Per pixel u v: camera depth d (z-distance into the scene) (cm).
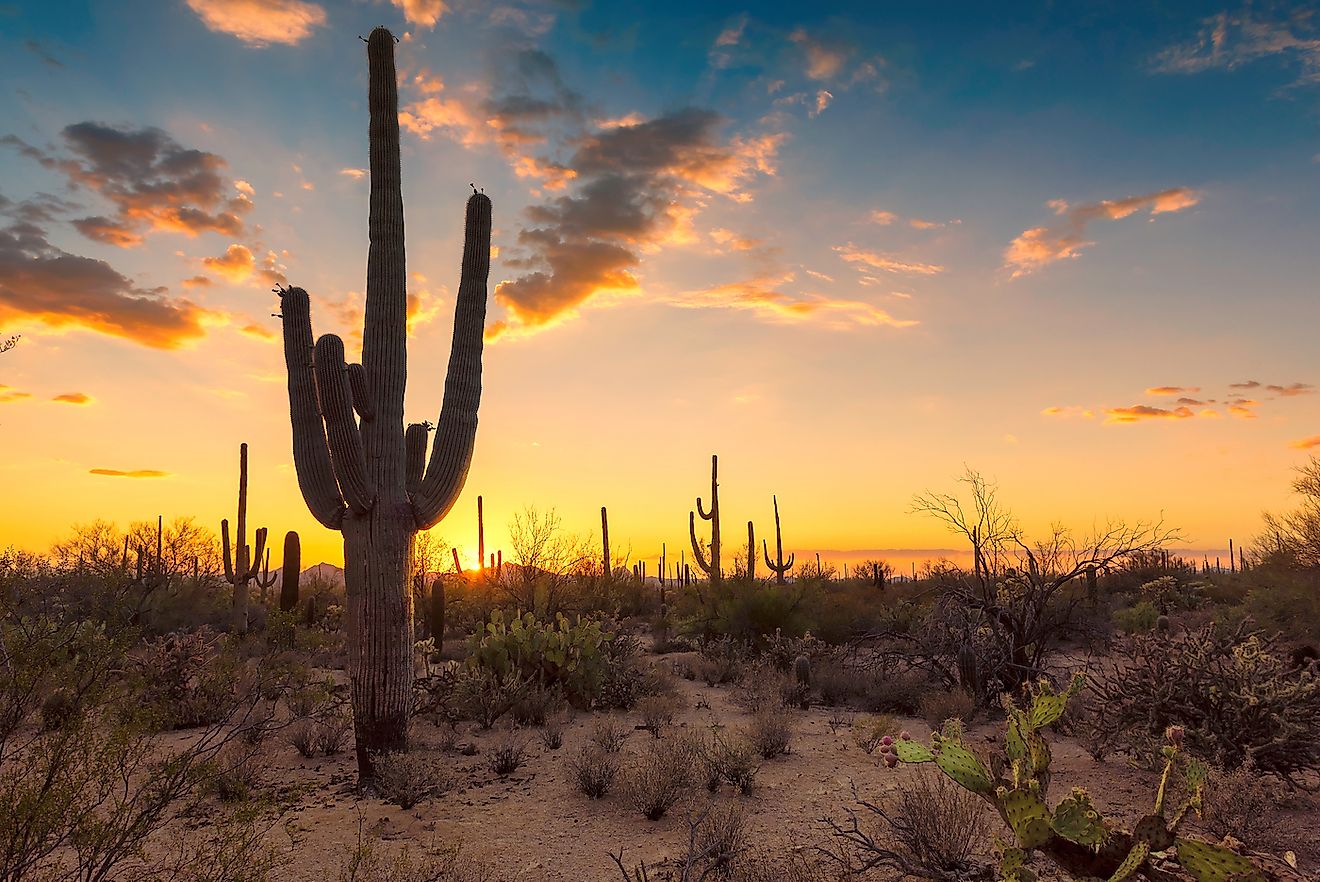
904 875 498
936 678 1206
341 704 973
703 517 2872
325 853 579
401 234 914
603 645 1320
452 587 2378
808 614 1761
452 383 927
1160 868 340
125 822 435
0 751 412
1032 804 357
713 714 1126
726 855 517
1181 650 781
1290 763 695
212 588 2316
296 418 859
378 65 923
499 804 712
